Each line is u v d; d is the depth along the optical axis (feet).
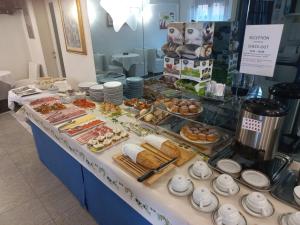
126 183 3.14
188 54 4.12
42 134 6.19
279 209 2.47
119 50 6.10
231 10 3.56
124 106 5.75
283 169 2.98
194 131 3.74
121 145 3.96
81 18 6.70
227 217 2.22
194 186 2.86
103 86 5.97
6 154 8.01
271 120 2.62
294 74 3.18
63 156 5.35
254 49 3.38
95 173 3.92
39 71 13.73
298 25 2.96
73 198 5.81
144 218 3.28
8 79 11.96
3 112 12.14
